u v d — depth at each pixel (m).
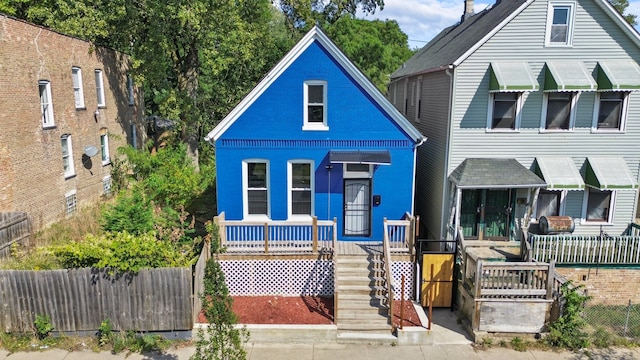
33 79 16.88
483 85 14.67
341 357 10.52
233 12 23.50
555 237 13.64
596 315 12.78
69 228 16.72
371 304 12.20
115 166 24.73
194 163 26.44
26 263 11.80
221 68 24.02
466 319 12.00
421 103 18.98
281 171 14.23
